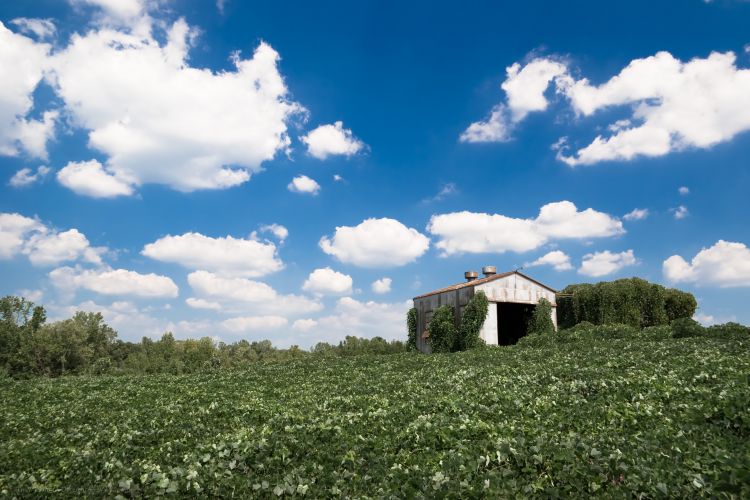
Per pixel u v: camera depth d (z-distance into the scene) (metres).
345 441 12.02
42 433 16.77
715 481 7.16
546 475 8.47
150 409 20.34
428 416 13.70
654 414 11.38
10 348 69.00
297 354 100.38
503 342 55.28
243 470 10.46
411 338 52.75
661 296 48.94
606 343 29.47
